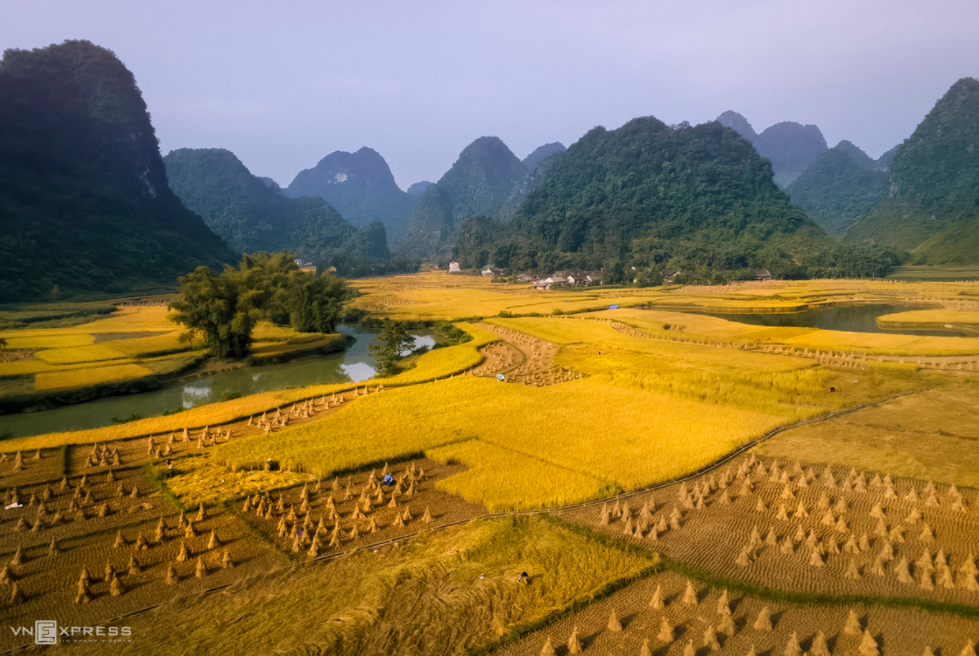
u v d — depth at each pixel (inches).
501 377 2952.8
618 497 1519.4
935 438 1854.1
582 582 1138.7
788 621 1016.9
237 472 1743.4
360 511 1466.5
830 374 2844.5
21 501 1568.7
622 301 6609.3
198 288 3764.8
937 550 1218.6
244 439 2001.7
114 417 2583.7
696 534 1320.1
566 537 1310.3
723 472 1660.9
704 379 2723.9
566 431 2022.6
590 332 4389.8
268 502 1505.9
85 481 1659.7
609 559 1218.6
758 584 1123.3
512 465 1734.7
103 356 3563.0
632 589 1120.2
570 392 2573.8
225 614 1063.0
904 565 1139.3
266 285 4623.5
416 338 4916.3
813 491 1509.6
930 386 2568.9
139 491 1617.9
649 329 4424.2
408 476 1684.3
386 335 3772.1
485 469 1706.4
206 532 1376.7
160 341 4033.0
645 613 1047.6
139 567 1221.1
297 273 5329.7
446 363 3368.6
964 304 5679.1
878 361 3065.9
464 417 2209.6
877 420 2081.7
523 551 1253.1
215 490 1600.6
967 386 2527.1
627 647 960.9
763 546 1266.0
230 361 3777.1
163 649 966.4
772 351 3550.7
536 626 1013.2
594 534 1326.3
